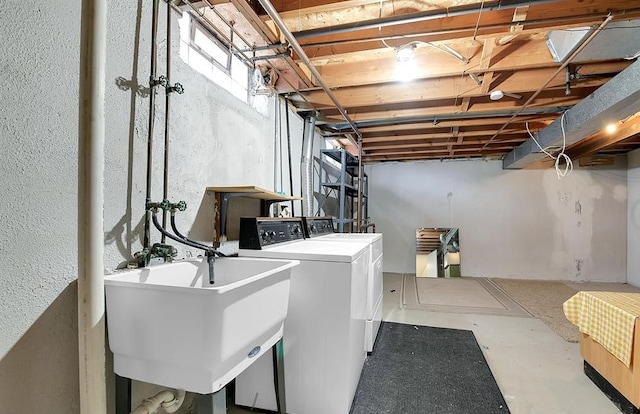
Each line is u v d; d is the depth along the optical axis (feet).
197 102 5.66
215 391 3.25
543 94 9.87
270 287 4.12
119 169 4.13
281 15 5.76
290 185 9.74
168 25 4.88
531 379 6.92
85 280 3.27
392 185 20.40
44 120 3.23
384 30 6.52
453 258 18.95
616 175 17.53
